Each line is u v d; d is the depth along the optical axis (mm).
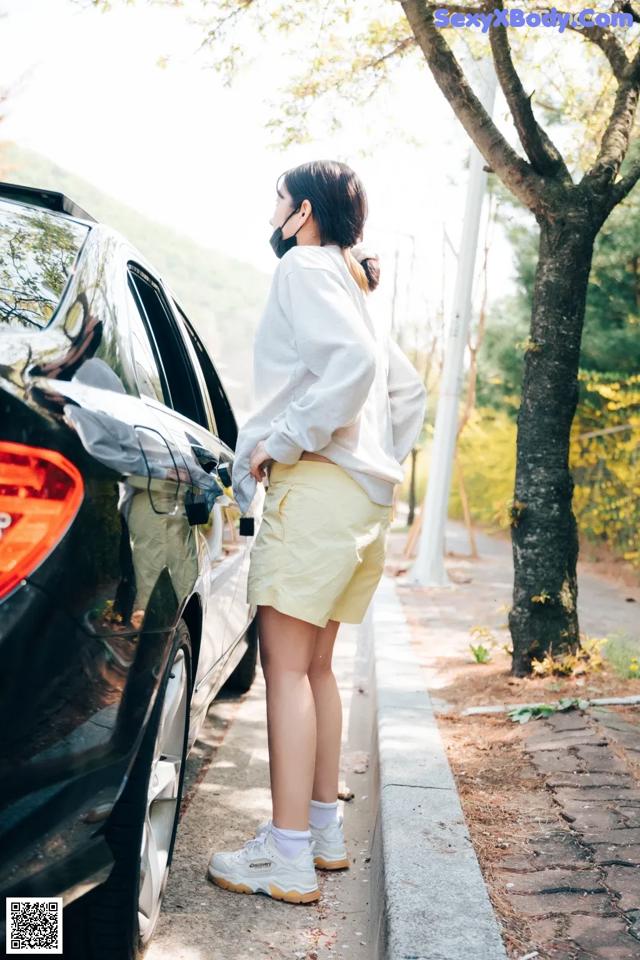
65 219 2426
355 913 2732
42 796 1650
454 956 2115
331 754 2986
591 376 9430
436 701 4590
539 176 4777
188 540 2256
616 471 9852
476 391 14227
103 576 1747
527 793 3250
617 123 4918
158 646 1972
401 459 2947
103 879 1789
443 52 4742
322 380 2494
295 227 2756
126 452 1862
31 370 1726
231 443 4113
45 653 1624
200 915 2646
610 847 2758
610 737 3758
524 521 4910
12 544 1595
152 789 2203
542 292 4828
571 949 2203
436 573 9695
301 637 2686
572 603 4938
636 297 9516
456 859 2621
